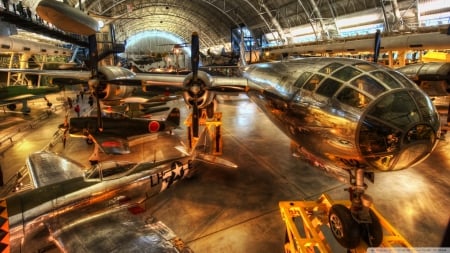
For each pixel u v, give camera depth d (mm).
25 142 13727
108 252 4914
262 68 9555
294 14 37750
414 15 23016
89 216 6160
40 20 20281
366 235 4715
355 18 29406
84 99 29641
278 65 8297
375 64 5645
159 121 12797
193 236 6398
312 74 6117
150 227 5738
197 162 9219
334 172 5859
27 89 20984
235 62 38250
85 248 5035
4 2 14602
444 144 12953
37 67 27516
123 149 10953
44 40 32438
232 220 7023
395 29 24391
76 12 7852
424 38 16500
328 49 24641
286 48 31859
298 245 4652
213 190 8648
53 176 7719
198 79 8672
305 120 5828
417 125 4324
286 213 5438
